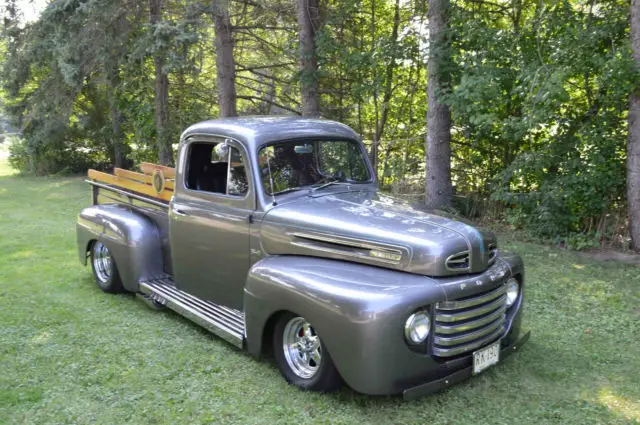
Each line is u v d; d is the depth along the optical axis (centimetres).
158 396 386
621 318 534
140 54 1227
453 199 1080
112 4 1294
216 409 368
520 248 827
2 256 784
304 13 1198
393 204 436
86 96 1914
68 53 1327
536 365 429
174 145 1662
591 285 636
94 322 525
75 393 391
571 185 844
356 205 427
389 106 1298
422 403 373
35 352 458
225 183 461
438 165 1009
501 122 947
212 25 1295
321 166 474
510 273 398
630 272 689
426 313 342
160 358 445
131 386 400
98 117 1970
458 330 354
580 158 873
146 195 579
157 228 566
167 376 414
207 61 1661
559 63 849
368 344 327
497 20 1097
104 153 2114
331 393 382
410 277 354
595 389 393
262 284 390
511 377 410
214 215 462
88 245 632
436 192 1012
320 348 366
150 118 1638
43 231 966
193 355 449
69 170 2056
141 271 555
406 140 1267
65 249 831
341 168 489
